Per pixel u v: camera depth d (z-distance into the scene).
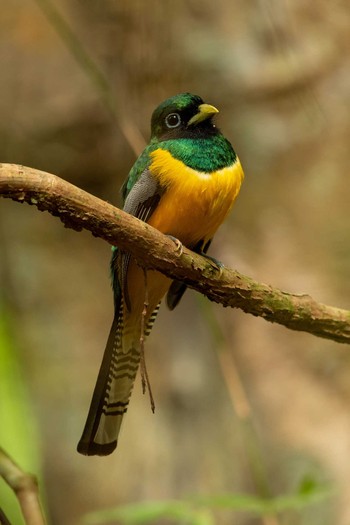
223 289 7.06
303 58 11.85
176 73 11.73
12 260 13.55
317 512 11.13
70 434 13.05
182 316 13.23
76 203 5.90
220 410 12.72
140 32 11.59
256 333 12.27
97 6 11.73
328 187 12.04
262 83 11.96
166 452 12.84
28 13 13.44
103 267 13.88
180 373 13.08
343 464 11.36
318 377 11.89
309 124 12.04
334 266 11.85
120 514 6.44
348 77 11.88
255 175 12.27
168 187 8.05
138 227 6.38
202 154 8.13
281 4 11.73
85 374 13.34
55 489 12.85
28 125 13.12
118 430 8.09
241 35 12.04
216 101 12.02
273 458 11.62
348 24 11.79
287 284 11.84
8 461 6.07
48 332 13.39
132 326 8.29
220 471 12.38
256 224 12.23
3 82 13.23
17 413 8.14
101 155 13.09
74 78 13.12
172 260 6.75
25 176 5.66
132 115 11.73
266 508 6.52
